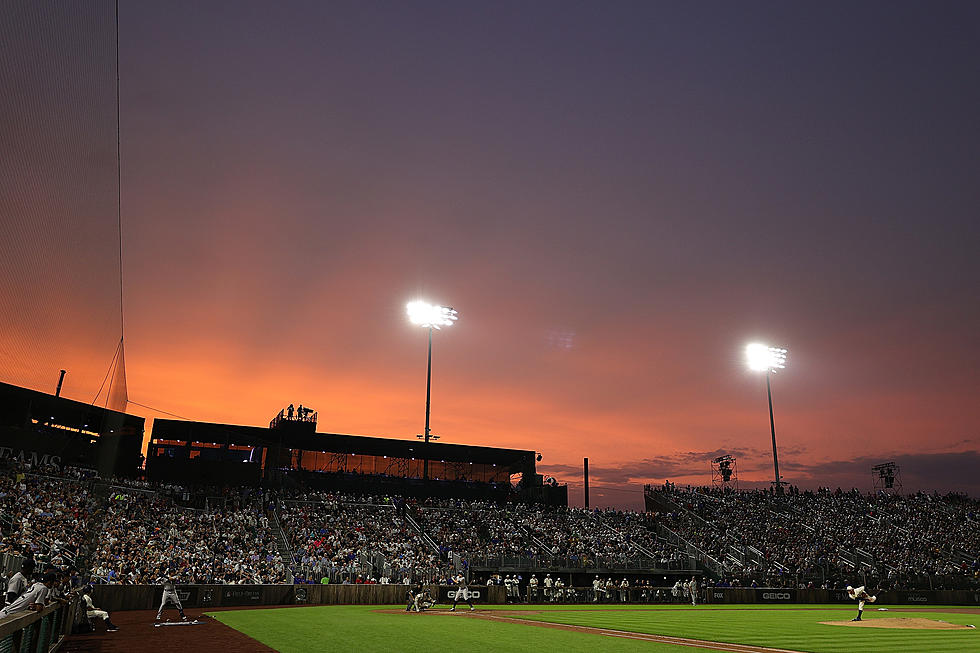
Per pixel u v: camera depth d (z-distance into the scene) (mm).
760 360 81938
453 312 67250
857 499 75688
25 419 41125
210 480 54531
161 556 35750
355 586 38406
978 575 54750
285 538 46344
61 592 15016
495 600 42250
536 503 68688
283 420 62125
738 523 67938
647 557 56750
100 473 26203
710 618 30078
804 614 34219
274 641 17672
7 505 34156
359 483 62188
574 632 21922
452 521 58000
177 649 15758
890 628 24844
